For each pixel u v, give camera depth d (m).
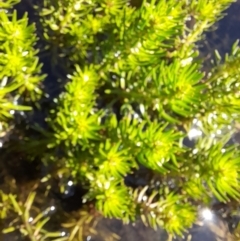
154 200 0.24
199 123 0.25
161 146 0.20
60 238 0.22
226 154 0.21
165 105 0.23
